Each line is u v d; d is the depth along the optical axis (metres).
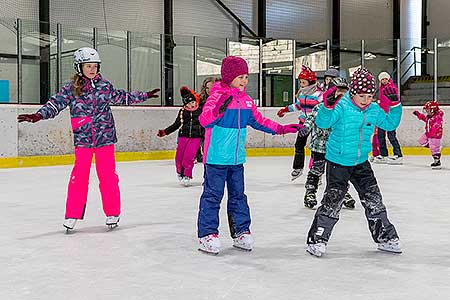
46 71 11.46
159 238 3.97
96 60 4.05
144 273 3.06
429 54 13.88
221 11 15.95
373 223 3.47
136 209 5.30
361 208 5.29
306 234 4.09
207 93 7.14
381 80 7.96
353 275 3.00
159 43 12.83
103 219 4.75
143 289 2.77
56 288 2.80
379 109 3.28
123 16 14.46
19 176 8.49
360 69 3.27
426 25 18.84
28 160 10.16
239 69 3.36
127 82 12.49
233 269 3.13
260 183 7.41
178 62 13.03
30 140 10.20
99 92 4.12
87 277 2.99
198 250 3.59
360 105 3.23
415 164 10.57
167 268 3.16
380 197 3.44
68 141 10.73
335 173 3.35
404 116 13.44
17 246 3.76
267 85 13.59
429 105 9.53
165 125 12.12
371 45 14.05
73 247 3.71
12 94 11.37
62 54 11.62
